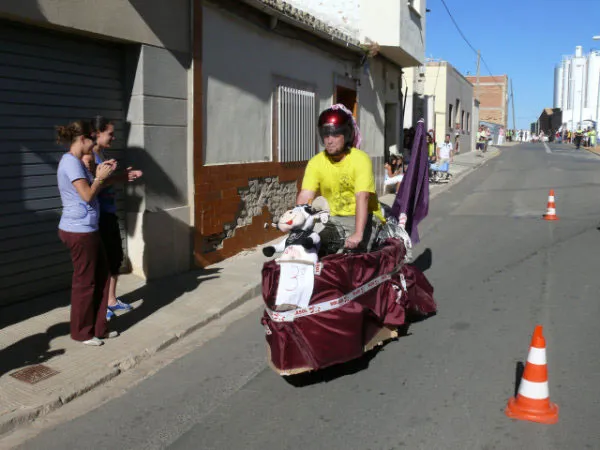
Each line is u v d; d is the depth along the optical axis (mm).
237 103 8734
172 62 7246
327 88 12156
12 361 4812
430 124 26672
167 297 6574
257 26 9172
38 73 5867
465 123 41375
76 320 5121
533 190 16922
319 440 3674
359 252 5004
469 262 8289
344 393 4320
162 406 4230
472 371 4605
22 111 5730
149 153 6957
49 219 6109
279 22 9758
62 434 3855
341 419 3932
